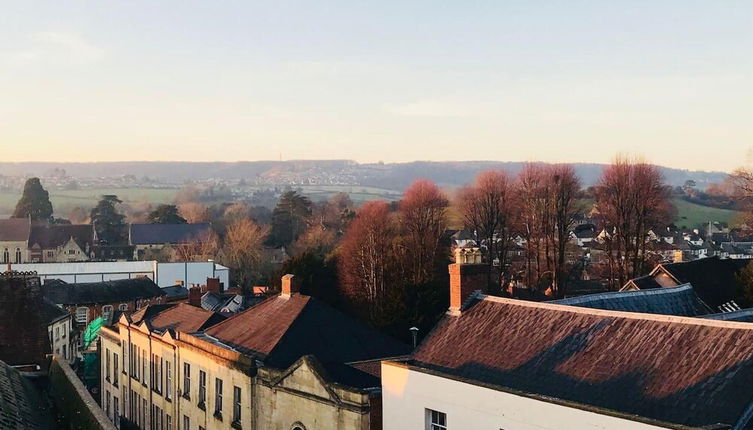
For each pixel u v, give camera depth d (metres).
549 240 97.38
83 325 92.75
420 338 70.50
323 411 31.11
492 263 98.25
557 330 27.61
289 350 36.47
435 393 27.28
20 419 24.81
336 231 165.50
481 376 27.20
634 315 26.02
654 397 22.23
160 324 51.03
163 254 165.50
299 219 174.00
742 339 22.31
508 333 29.00
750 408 20.08
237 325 42.38
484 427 25.39
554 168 107.62
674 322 24.69
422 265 91.69
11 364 44.59
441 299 72.50
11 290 45.84
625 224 88.56
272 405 34.28
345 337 38.41
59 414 31.61
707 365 22.25
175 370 44.38
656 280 60.62
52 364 39.28
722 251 152.88
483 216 104.12
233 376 37.00
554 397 24.28
